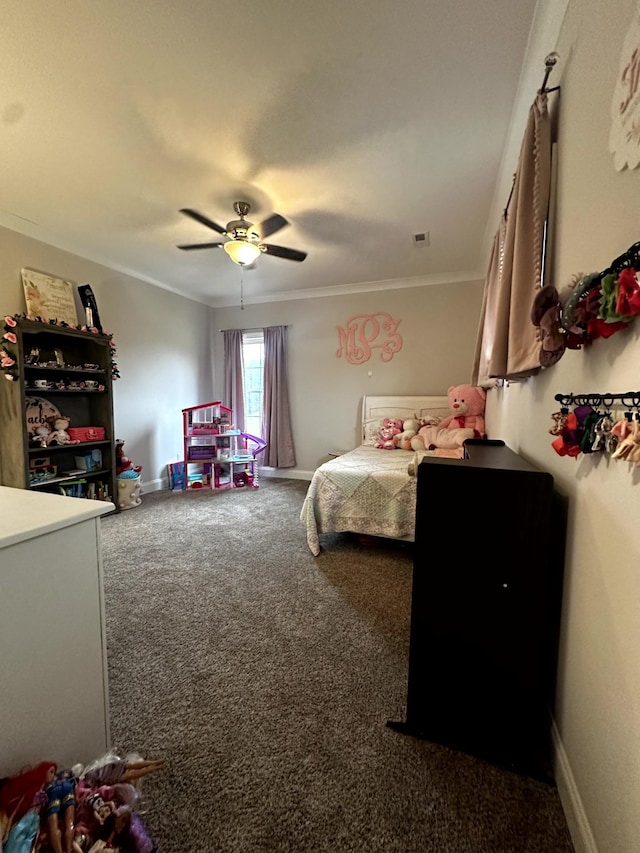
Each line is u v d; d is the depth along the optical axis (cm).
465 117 185
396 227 302
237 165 222
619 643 76
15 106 176
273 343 510
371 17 136
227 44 146
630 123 73
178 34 142
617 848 74
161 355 465
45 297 320
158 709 138
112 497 367
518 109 176
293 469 527
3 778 81
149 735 127
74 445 330
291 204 266
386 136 198
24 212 282
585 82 101
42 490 317
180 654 168
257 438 495
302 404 514
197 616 197
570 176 113
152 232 317
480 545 118
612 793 77
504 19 137
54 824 70
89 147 206
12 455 290
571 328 91
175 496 433
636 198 72
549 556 112
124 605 207
